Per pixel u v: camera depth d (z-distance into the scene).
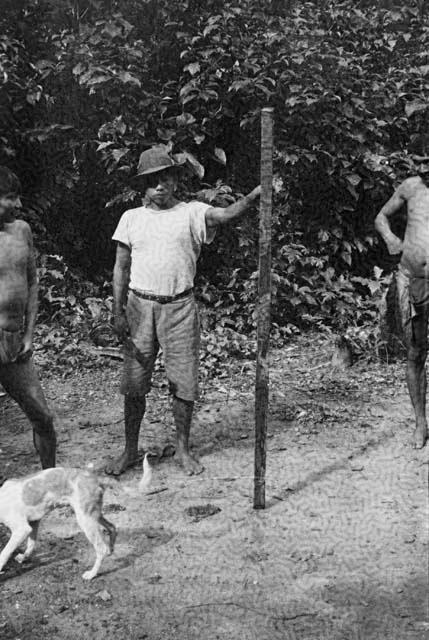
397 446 5.25
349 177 8.02
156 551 3.78
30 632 3.15
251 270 8.28
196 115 7.98
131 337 4.74
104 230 8.34
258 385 4.15
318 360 7.33
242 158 8.29
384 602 3.28
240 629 3.12
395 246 5.22
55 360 7.04
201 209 4.62
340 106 7.99
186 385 4.75
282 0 8.20
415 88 8.44
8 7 7.61
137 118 7.72
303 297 8.05
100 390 6.51
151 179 4.62
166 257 4.62
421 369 5.26
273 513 4.15
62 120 7.91
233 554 3.71
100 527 3.57
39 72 7.71
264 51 7.81
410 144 8.63
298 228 8.41
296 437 5.45
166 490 4.53
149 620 3.20
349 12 8.23
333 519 4.05
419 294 5.11
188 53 7.80
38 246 8.05
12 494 3.49
